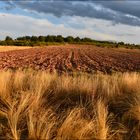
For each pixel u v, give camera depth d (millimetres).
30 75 13133
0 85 8922
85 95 8938
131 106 7402
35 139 5406
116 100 8531
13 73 14359
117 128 6375
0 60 43031
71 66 35438
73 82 10477
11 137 5410
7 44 130625
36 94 8195
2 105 7516
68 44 181125
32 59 47906
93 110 6941
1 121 6379
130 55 84688
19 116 6355
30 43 137375
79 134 5516
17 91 8805
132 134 6156
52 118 6270
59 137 5414
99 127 5793
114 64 43000
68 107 7605
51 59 49312
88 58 58438
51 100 8148
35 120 6004
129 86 10484
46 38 192500
